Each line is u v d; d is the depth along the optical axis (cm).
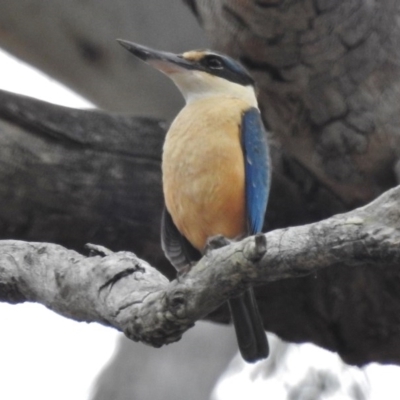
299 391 1462
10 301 860
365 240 661
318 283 1166
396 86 1084
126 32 1356
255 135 931
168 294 716
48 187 1085
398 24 1063
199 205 899
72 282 812
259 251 676
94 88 1440
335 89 1081
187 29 1333
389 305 1170
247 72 1044
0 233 1087
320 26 1039
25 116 1090
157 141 1127
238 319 843
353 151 1116
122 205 1105
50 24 1362
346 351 1205
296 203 1192
